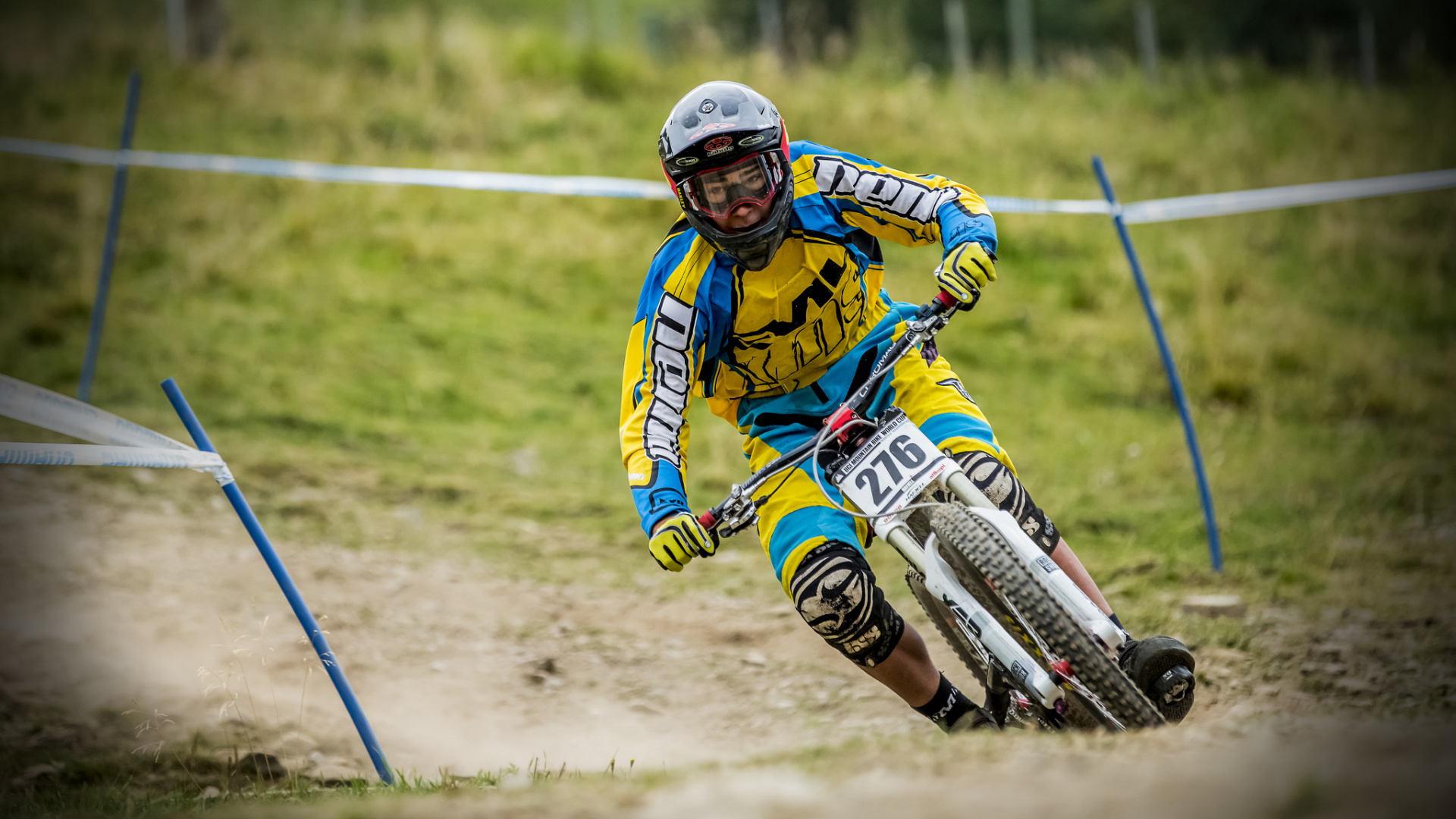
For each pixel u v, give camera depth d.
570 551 17.09
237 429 20.62
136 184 29.83
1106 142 34.94
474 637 14.21
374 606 14.84
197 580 15.23
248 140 31.91
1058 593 7.79
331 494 18.45
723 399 9.52
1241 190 32.88
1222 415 22.92
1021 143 34.62
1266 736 6.46
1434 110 39.50
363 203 29.94
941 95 38.00
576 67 37.06
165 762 10.77
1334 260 30.44
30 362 22.70
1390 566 15.67
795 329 8.88
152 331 24.39
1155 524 17.50
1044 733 7.12
